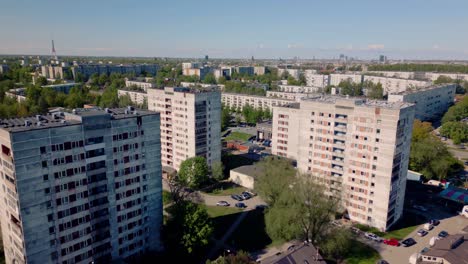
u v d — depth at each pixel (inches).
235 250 4229.8
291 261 3284.9
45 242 3198.8
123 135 3617.1
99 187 3506.4
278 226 4119.1
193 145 6378.0
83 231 3457.2
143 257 4020.7
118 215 3732.8
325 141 5103.3
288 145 7677.2
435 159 6363.2
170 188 5689.0
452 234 4552.2
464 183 6333.7
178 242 3941.9
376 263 3981.3
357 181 4822.8
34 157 3009.4
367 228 4746.6
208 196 5915.4
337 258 4101.9
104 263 3690.9
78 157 3299.7
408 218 5078.7
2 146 3034.0
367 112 4549.7
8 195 3144.7
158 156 3993.6
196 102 6195.9
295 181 4500.5
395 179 4626.0
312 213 4212.6
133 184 3804.1
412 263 3892.7
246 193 5940.0
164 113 6786.4
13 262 3415.4
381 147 4498.0
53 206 3201.3
